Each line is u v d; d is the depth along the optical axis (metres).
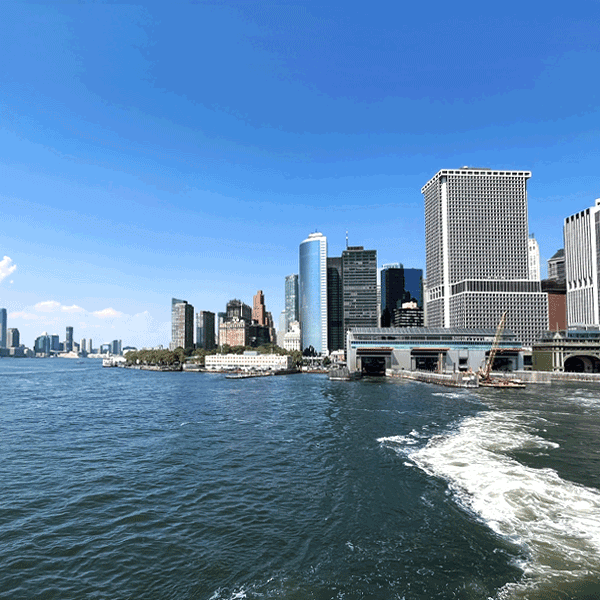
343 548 36.94
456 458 63.34
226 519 43.72
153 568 34.44
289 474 58.75
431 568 33.12
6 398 161.38
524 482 51.41
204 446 76.69
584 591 29.25
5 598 30.58
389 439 78.25
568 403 130.88
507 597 28.95
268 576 32.88
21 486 54.75
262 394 173.62
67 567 34.75
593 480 52.38
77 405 139.75
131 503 48.56
